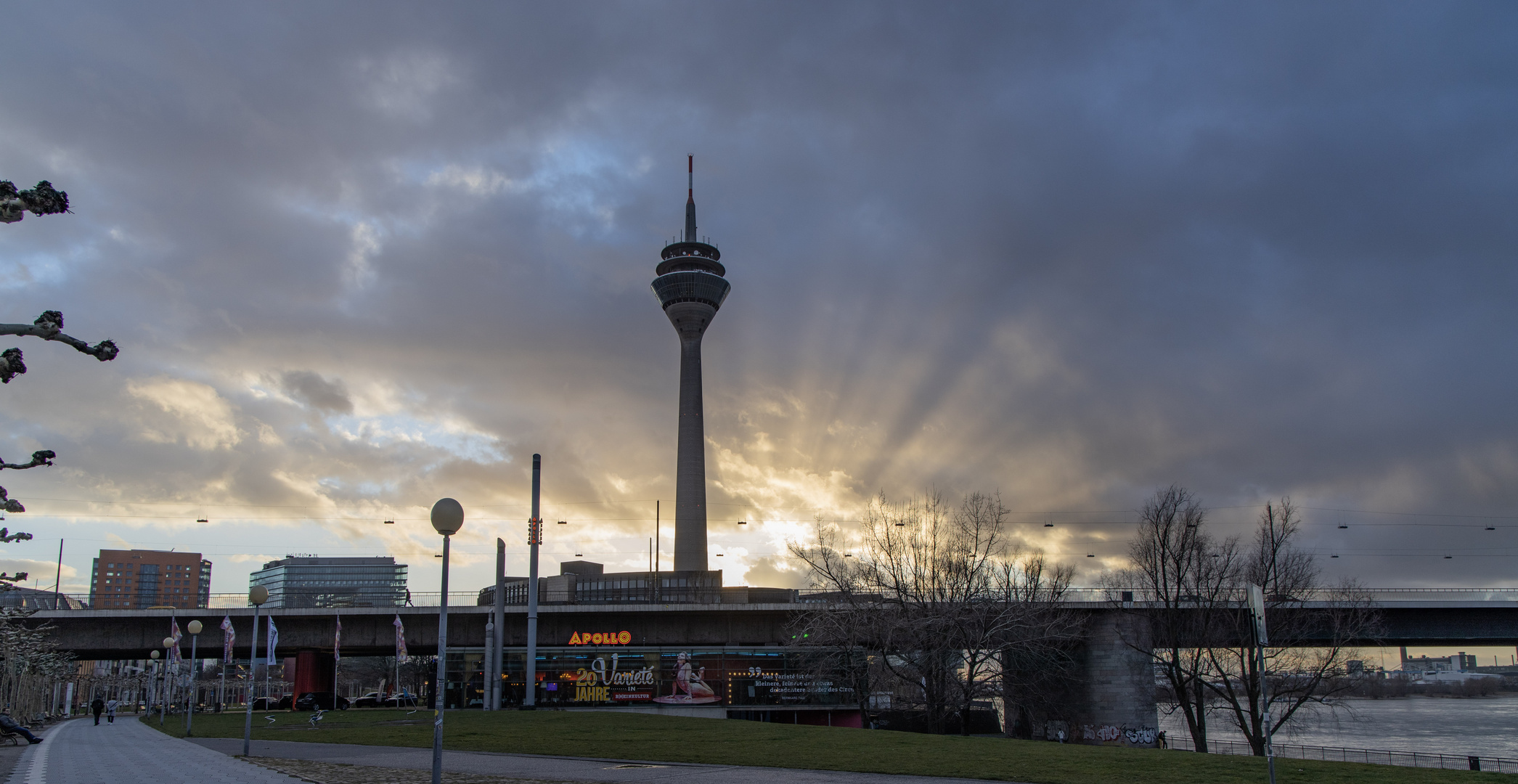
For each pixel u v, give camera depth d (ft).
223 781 80.12
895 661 209.26
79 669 475.72
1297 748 281.74
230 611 266.36
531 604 221.46
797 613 246.06
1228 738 350.02
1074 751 106.32
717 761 99.55
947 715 187.73
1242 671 181.68
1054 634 188.03
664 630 269.23
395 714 195.31
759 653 257.14
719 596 490.90
